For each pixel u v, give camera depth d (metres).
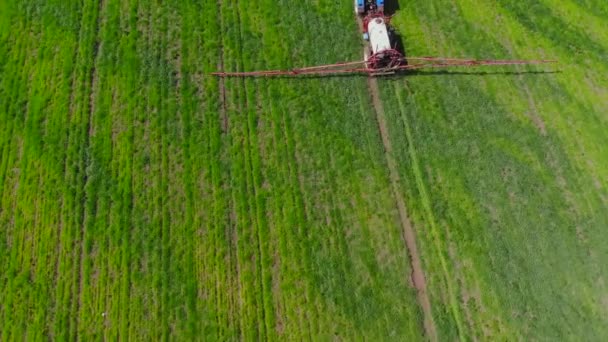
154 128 20.11
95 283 17.81
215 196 19.06
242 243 18.44
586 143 20.17
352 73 21.33
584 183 19.48
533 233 18.64
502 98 20.95
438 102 20.80
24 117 20.23
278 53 21.61
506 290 17.84
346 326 17.41
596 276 18.05
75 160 19.52
